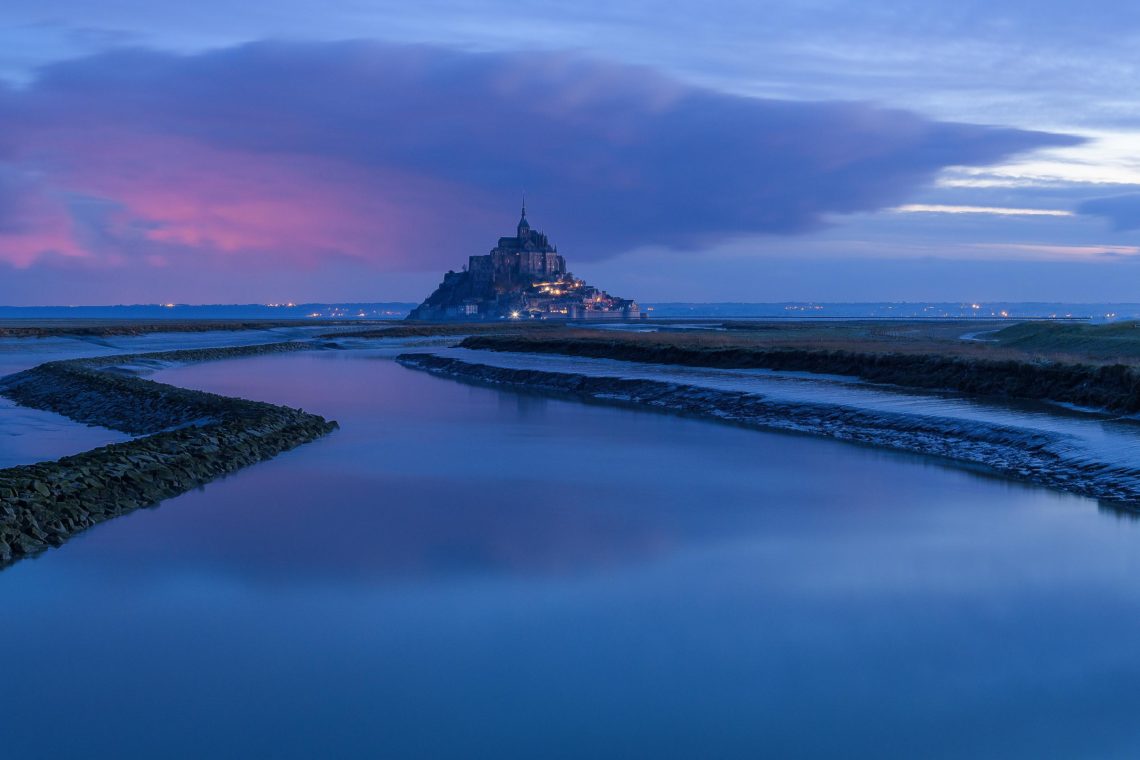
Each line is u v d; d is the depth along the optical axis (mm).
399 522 23609
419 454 34656
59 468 25438
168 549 21078
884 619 16438
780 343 85125
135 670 14484
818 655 14922
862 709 13109
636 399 56094
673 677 14180
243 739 12391
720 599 17547
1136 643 15273
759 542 21516
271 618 16625
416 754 12039
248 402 44000
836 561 19859
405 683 14016
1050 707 13102
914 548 20875
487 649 15234
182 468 29359
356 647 15258
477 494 27250
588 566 19594
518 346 101688
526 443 37406
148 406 45500
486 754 12008
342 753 12031
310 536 22188
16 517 21453
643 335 126312
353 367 87312
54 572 19328
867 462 32250
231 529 22922
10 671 14445
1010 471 30375
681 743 12273
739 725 12688
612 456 33812
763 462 32406
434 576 19031
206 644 15477
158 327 151625
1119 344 70312
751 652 15039
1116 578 18562
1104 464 28656
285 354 112375
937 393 48781
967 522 23234
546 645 15383
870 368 58031
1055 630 15836
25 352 103500
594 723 12766
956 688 13719
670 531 22609
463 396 58531
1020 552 20438
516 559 20188
